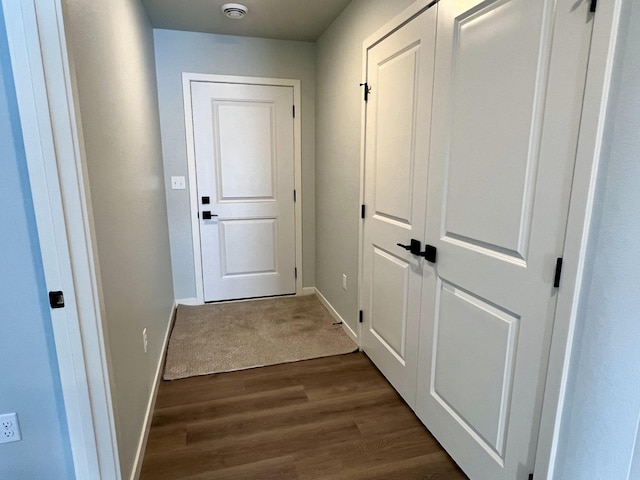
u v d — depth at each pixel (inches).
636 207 34.3
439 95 63.5
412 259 75.0
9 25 38.4
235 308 135.1
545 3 43.2
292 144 138.4
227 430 73.5
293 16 109.7
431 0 64.0
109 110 58.5
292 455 67.1
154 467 64.4
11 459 50.1
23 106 40.1
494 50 51.2
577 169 39.9
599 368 38.9
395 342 84.4
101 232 50.6
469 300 59.3
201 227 135.3
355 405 81.2
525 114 46.8
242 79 129.3
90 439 49.8
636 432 35.8
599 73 36.9
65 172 42.4
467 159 57.8
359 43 95.0
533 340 47.3
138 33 91.0
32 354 47.4
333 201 121.0
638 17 33.2
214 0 99.1
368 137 91.9
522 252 48.4
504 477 53.6
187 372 93.8
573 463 42.8
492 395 55.2
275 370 95.2
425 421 73.7
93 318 46.6
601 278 38.0
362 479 62.1
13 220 43.5
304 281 149.5
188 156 129.4
